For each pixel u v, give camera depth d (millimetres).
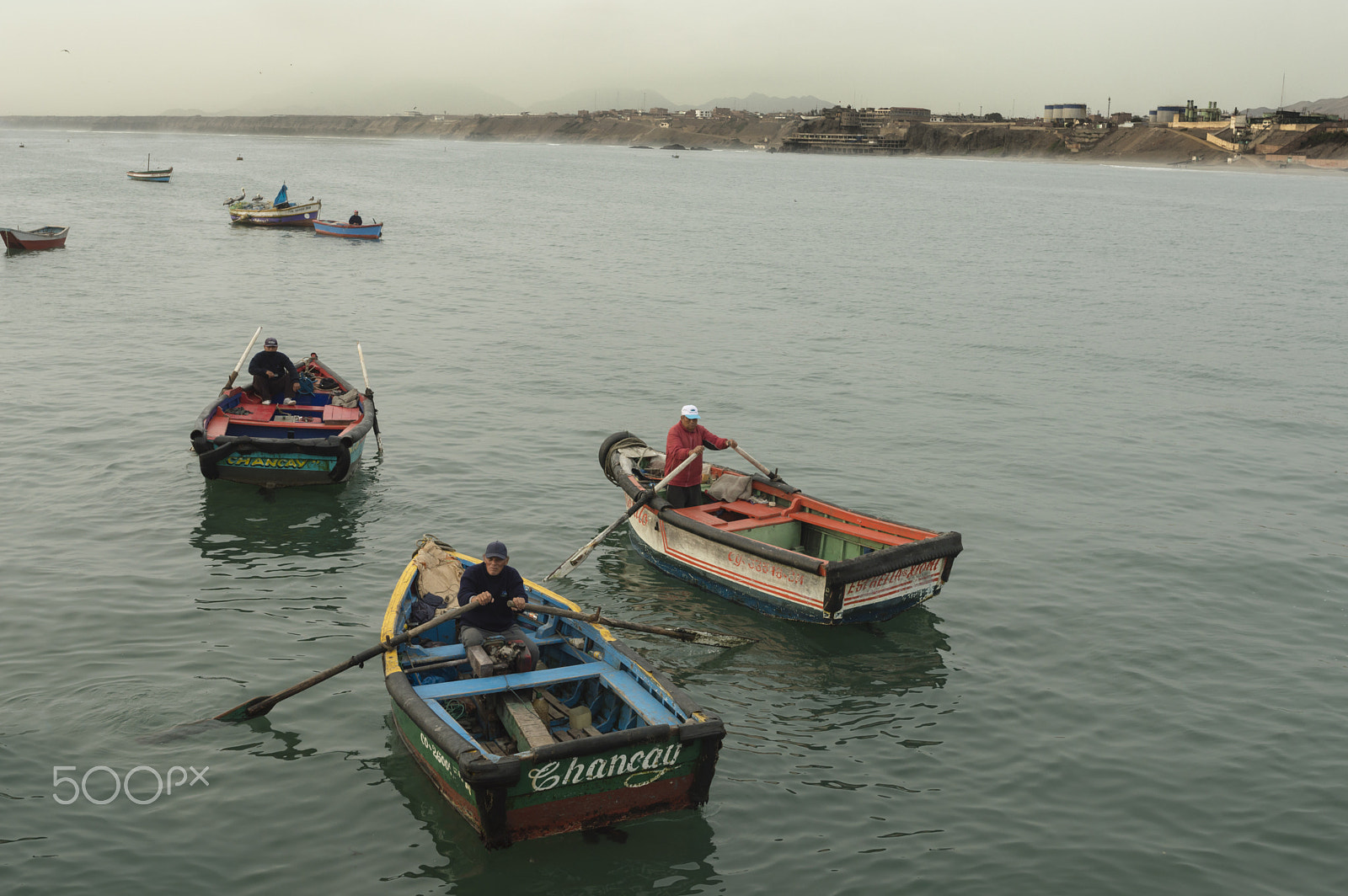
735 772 8859
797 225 70500
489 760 7312
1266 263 53500
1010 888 7457
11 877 7145
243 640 10797
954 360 26984
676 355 26375
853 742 9445
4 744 8695
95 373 22266
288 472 15461
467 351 26062
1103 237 67438
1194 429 20969
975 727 9766
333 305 32562
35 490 15031
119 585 11945
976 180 180625
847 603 11469
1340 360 28312
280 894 7160
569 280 39594
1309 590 13148
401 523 14430
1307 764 9164
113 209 67125
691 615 12227
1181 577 13477
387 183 111688
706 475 15023
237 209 57750
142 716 9266
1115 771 9023
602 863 7598
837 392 23109
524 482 16312
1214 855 7887
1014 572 13523
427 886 7301
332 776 8547
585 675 8891
